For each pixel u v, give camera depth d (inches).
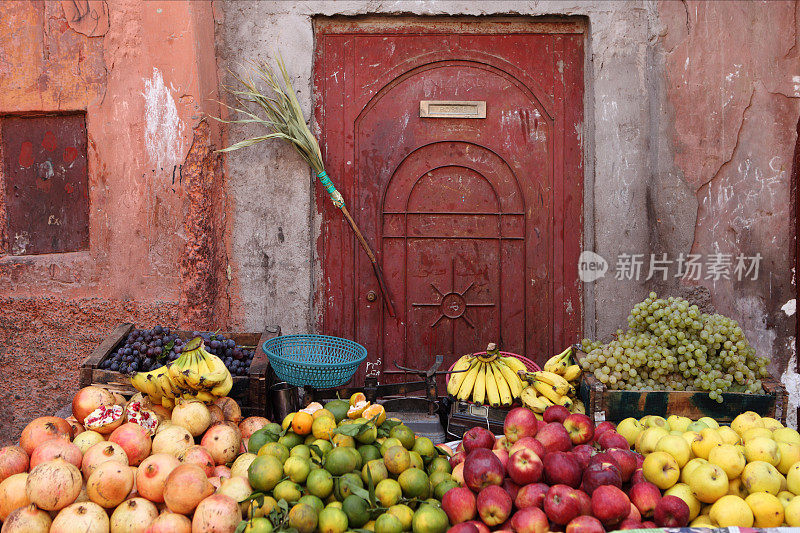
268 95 141.5
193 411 95.0
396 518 75.4
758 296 142.2
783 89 139.1
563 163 148.2
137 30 133.3
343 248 148.9
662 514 74.7
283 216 142.9
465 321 150.5
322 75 146.7
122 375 111.7
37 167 139.0
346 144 147.8
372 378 113.1
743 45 139.6
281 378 110.6
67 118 137.9
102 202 136.5
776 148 139.9
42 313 138.5
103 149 135.6
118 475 78.5
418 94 147.7
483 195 149.0
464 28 146.5
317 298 149.4
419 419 112.5
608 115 141.6
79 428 96.3
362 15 143.8
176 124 134.0
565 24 146.2
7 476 82.5
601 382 108.3
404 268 150.0
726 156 140.6
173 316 136.2
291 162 142.1
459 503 75.3
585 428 89.7
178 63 132.9
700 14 139.7
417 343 150.8
